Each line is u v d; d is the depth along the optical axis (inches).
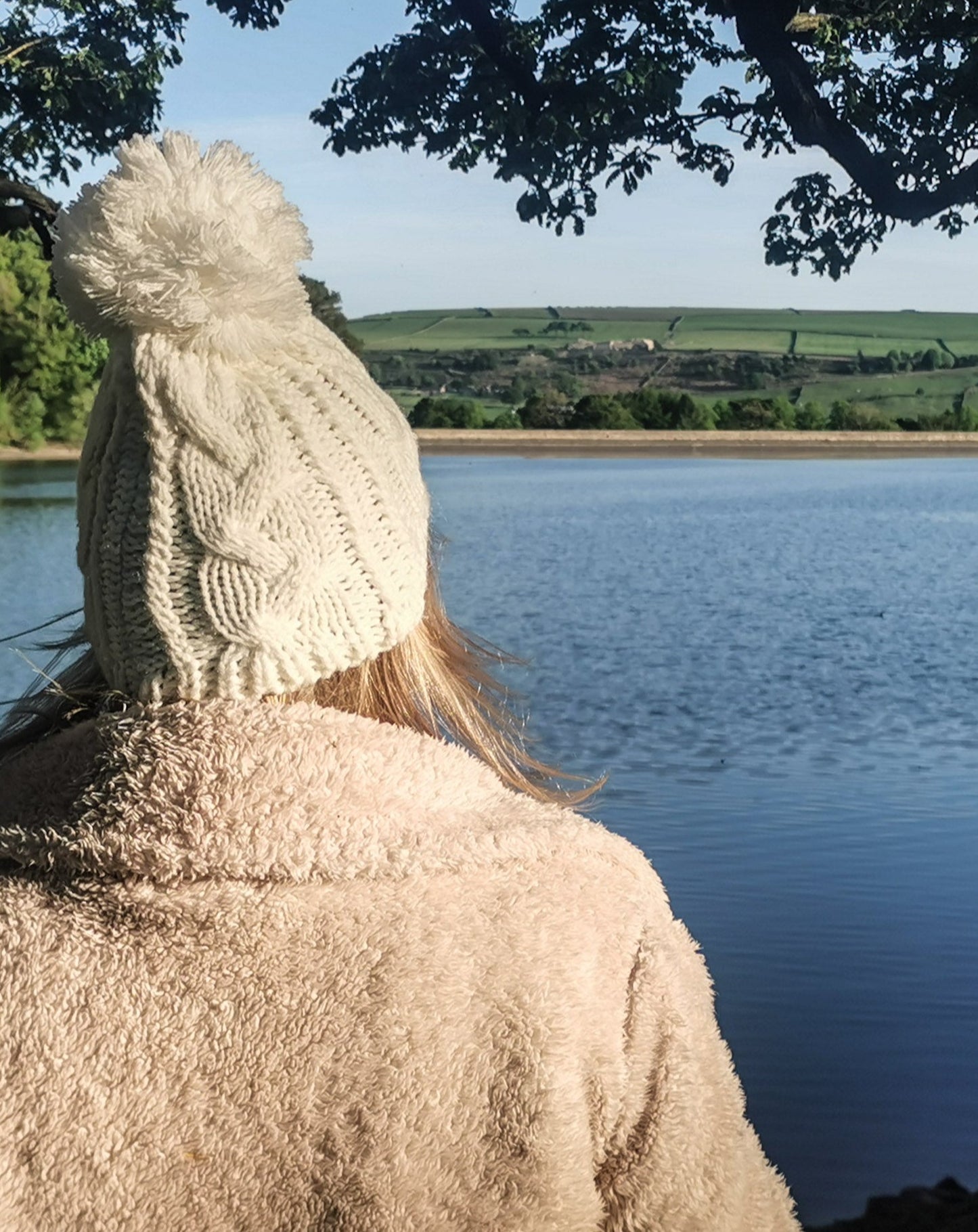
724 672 502.3
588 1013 37.5
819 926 229.8
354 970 36.9
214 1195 36.4
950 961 212.2
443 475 1769.2
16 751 43.4
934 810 307.0
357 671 41.6
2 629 538.0
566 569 852.6
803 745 378.6
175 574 37.9
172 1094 36.9
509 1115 36.1
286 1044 36.7
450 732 44.3
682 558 920.3
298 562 37.7
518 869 38.3
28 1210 36.9
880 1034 189.0
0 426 1641.2
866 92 182.5
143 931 37.5
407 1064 36.3
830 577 835.4
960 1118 166.2
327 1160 36.2
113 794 37.5
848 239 196.2
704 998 40.7
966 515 1282.0
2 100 214.7
